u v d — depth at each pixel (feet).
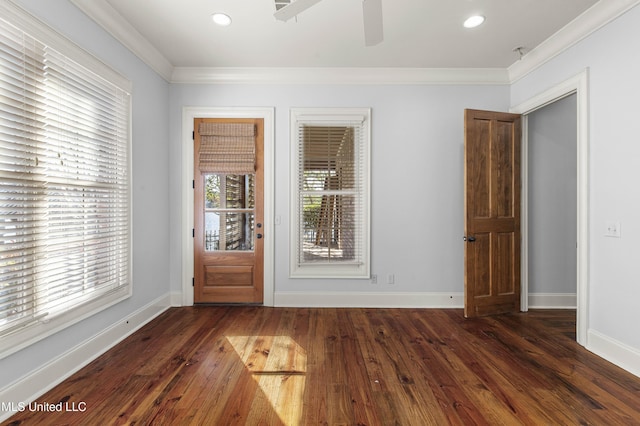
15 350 5.58
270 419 5.42
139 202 9.66
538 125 11.48
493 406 5.79
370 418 5.46
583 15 8.02
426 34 9.10
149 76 10.21
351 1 7.53
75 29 7.01
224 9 7.95
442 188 11.68
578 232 8.44
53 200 6.48
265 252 11.72
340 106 11.64
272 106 11.64
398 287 11.71
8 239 5.61
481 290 10.64
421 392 6.23
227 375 6.84
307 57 10.57
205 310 11.27
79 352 7.14
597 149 7.89
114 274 8.48
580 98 8.34
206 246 11.75
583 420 5.41
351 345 8.39
